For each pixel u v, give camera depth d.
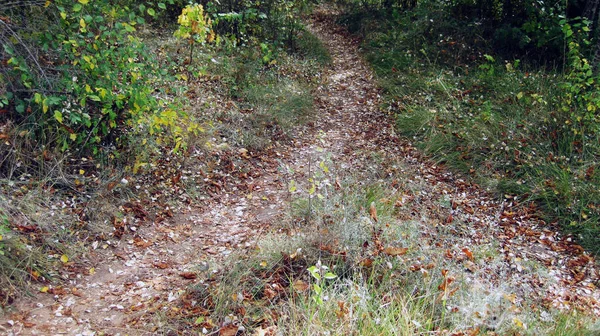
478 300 3.71
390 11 12.53
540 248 5.07
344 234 4.33
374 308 3.57
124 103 5.25
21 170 4.71
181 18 5.77
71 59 4.84
